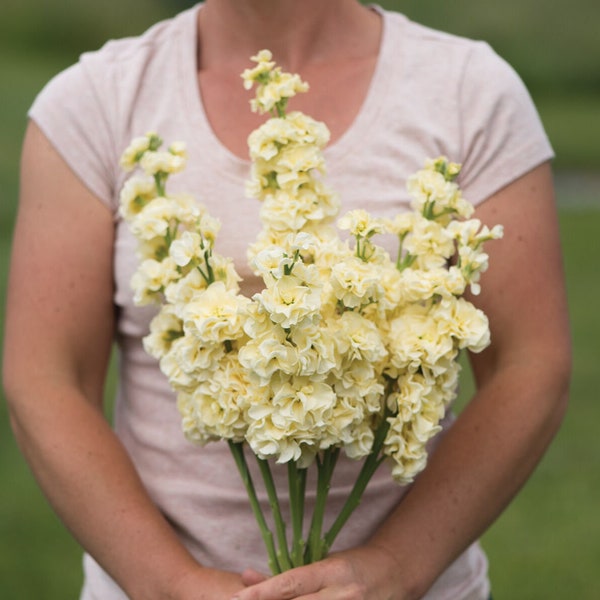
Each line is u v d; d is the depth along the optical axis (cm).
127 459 280
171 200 255
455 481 272
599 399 793
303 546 258
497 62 289
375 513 280
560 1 2734
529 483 679
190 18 299
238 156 286
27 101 1986
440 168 249
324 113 288
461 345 235
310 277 223
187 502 281
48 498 279
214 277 243
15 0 2730
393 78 286
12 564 577
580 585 564
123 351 296
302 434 229
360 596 254
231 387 232
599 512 640
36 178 288
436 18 2722
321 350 224
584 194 1562
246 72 247
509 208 280
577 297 1040
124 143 287
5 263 1090
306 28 291
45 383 280
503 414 276
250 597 248
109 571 271
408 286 237
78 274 283
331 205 245
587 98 2434
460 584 292
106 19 2739
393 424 239
